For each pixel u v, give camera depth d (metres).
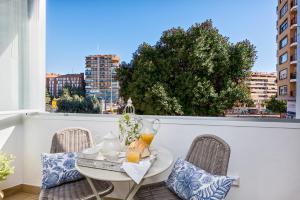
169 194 1.92
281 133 2.23
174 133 2.52
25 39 3.02
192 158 2.09
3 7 2.83
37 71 3.06
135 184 1.73
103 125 2.76
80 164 1.76
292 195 2.22
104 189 2.03
